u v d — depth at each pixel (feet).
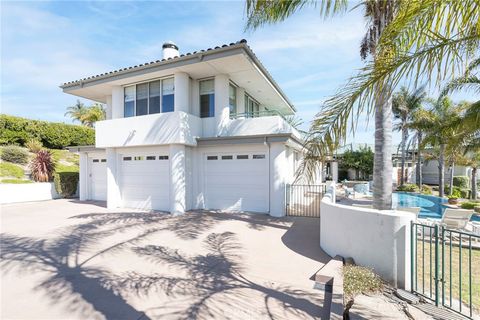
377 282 12.82
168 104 35.65
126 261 16.70
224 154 34.58
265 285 13.24
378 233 14.03
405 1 9.63
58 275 14.58
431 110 56.54
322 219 19.53
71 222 28.30
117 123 36.42
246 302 11.55
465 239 21.99
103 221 28.63
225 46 28.81
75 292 12.60
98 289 12.89
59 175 50.11
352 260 15.30
